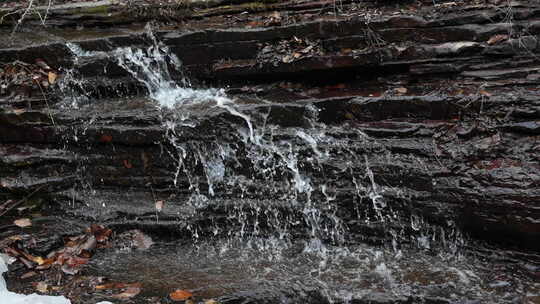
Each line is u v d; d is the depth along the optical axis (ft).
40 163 15.33
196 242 13.97
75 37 17.90
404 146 13.55
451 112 13.84
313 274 12.19
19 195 14.99
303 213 13.75
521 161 12.32
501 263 12.03
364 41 15.58
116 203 14.76
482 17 14.92
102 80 16.98
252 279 12.10
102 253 13.53
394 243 13.17
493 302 10.76
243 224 14.03
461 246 12.62
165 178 14.97
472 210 12.23
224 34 16.37
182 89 17.08
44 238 13.57
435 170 12.91
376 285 11.58
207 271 12.58
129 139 14.87
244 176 14.61
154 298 11.50
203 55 16.66
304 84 16.20
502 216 11.83
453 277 11.71
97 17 19.13
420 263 12.39
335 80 16.06
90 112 15.62
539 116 12.82
